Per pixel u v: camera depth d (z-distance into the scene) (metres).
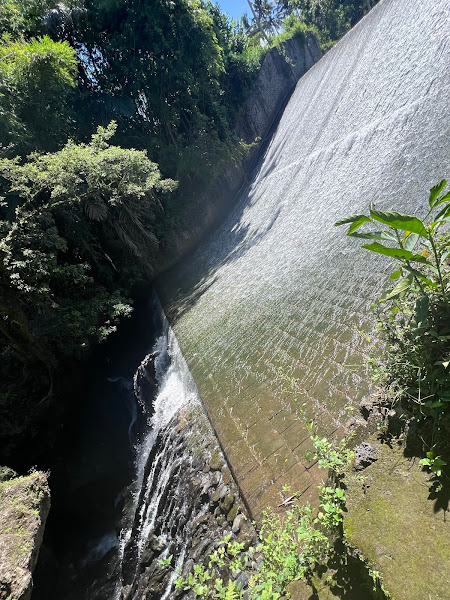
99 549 8.52
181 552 5.32
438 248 2.45
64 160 11.09
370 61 11.97
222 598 2.38
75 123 16.56
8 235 9.99
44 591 7.60
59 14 16.50
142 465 9.05
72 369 12.92
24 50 12.62
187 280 14.96
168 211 18.44
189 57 19.16
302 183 12.61
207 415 6.52
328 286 6.32
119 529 8.44
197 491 5.42
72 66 13.94
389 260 5.16
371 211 2.25
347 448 2.74
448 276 2.45
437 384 2.28
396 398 2.56
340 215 8.12
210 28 19.75
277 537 3.21
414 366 2.42
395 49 10.38
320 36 32.22
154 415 9.68
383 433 2.54
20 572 5.41
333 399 4.14
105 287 14.93
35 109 13.34
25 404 11.38
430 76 7.54
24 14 16.30
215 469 5.45
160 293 15.29
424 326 2.35
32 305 11.39
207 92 21.14
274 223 12.73
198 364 8.20
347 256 6.46
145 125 19.56
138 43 18.38
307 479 3.69
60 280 12.41
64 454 10.88
